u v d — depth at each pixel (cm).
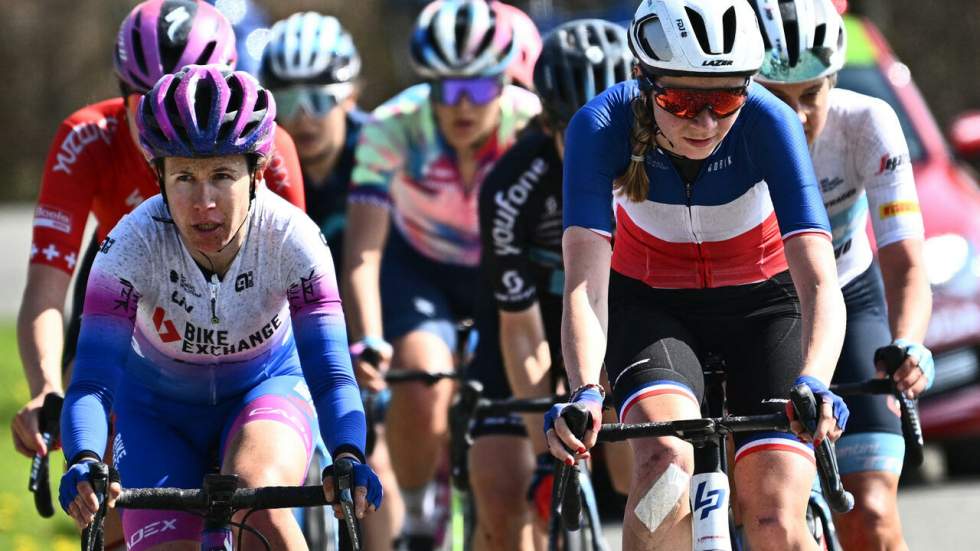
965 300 2569
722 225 1386
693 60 1246
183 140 1219
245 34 2453
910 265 1527
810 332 1247
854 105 1572
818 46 1461
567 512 1220
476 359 1869
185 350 1375
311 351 1300
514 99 2100
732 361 1413
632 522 1259
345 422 1250
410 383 2039
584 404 1180
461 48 1989
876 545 1496
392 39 9031
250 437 1316
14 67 9575
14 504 2566
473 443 1788
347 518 1151
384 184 2055
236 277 1336
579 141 1339
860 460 1525
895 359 1402
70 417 1220
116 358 1278
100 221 1672
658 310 1419
